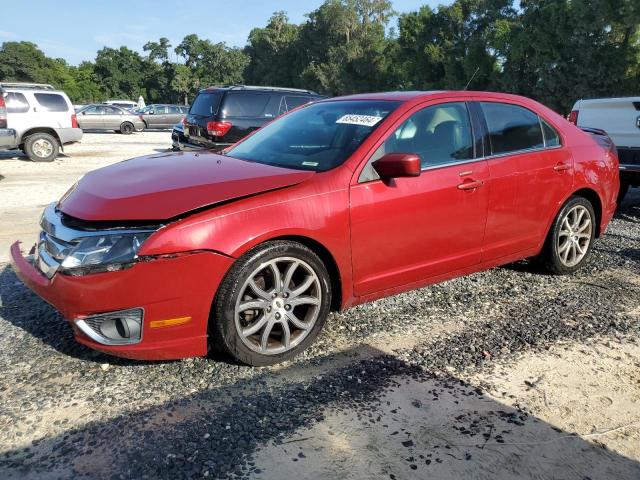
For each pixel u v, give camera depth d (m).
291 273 3.20
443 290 4.57
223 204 2.99
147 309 2.82
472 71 46.34
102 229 2.85
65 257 2.85
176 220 2.87
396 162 3.33
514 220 4.33
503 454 2.49
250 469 2.35
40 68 114.19
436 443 2.56
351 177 3.41
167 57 127.06
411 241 3.69
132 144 20.66
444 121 3.97
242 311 3.09
